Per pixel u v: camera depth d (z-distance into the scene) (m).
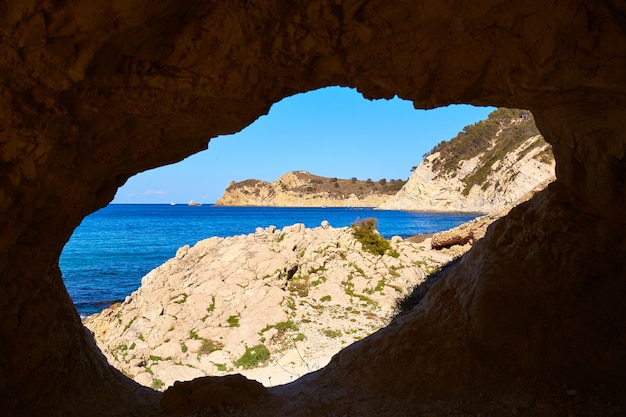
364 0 4.53
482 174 96.88
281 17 4.61
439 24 4.71
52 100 4.28
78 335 7.38
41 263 5.83
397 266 21.20
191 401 6.88
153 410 6.99
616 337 5.87
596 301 6.07
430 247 25.56
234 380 7.41
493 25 4.60
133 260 39.81
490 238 7.56
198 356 13.53
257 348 13.88
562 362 6.00
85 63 4.09
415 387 6.48
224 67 4.79
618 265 6.01
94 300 24.94
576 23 4.05
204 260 19.50
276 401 6.99
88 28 3.84
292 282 19.38
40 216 5.36
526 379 5.97
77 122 4.69
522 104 5.99
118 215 134.00
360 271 20.61
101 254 43.66
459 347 6.61
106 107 4.77
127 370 12.54
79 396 6.74
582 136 5.74
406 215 95.88
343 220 92.44
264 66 5.04
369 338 8.43
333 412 6.24
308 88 6.09
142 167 6.59
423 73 5.36
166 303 16.38
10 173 4.42
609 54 4.10
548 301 6.32
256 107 5.64
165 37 4.46
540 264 6.46
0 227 4.68
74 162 5.09
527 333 6.28
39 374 5.94
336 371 7.89
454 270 8.37
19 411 5.50
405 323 7.85
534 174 72.94
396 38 4.98
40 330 6.06
